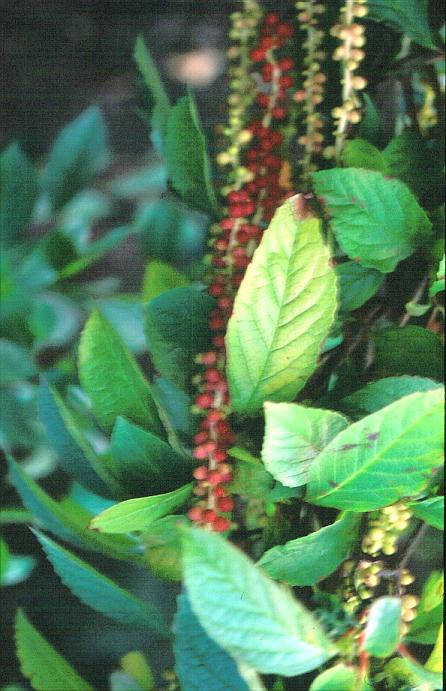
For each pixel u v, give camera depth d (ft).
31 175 3.04
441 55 2.01
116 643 2.71
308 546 1.74
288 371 1.76
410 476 1.69
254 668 1.59
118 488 1.83
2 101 5.36
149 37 5.53
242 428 1.84
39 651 1.85
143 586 2.61
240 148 1.98
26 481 1.92
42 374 1.85
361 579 1.77
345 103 1.91
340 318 1.93
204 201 1.96
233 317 1.73
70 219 3.64
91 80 5.46
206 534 1.56
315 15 2.02
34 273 3.04
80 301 3.07
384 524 1.77
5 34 5.52
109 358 1.79
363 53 1.93
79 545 1.92
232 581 1.57
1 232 3.01
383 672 1.77
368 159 1.91
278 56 2.03
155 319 1.88
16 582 2.92
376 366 1.92
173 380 1.89
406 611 1.78
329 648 1.62
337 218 1.84
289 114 2.00
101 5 5.62
